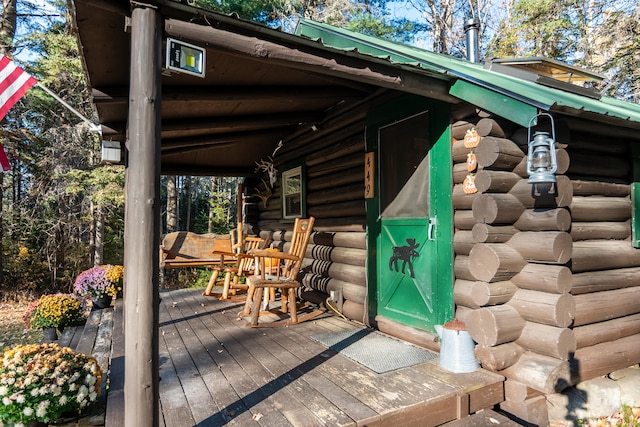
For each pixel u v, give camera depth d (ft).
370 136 12.86
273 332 12.32
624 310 10.16
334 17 36.99
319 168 16.60
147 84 6.03
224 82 9.87
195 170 21.74
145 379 5.93
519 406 8.24
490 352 8.53
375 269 12.67
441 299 10.24
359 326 12.96
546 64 15.01
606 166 10.53
